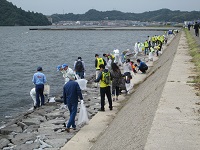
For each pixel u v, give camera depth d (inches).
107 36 4635.8
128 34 5206.7
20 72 1239.5
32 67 1390.3
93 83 826.2
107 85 504.1
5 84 973.8
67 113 526.3
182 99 374.3
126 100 585.9
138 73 898.7
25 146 367.2
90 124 438.9
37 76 612.1
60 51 2260.1
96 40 3661.4
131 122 343.6
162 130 262.4
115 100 585.3
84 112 431.5
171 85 458.6
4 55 1963.6
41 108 573.9
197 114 311.6
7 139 397.7
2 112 637.3
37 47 2684.5
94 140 374.6
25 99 764.6
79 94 418.3
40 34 5595.5
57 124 461.1
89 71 1212.5
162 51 1542.8
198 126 273.4
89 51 2235.5
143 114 348.8
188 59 791.7
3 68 1353.3
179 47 1172.5
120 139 303.6
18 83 992.2
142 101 460.1
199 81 482.0
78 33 5959.6
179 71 592.1
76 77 719.1
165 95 395.9
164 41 1979.6
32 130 437.1
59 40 3769.7
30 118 503.2
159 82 528.7
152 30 6141.7
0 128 478.9
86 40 3683.6
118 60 1095.6
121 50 2245.3
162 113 315.6
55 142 374.0
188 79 507.2
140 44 1617.9
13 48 2566.4
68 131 413.1
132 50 2212.1
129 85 643.5
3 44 3058.6
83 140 374.9
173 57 841.5
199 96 389.7
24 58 1784.0
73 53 2084.2
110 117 473.7
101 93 506.9
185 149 221.3
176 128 267.6
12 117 592.4
